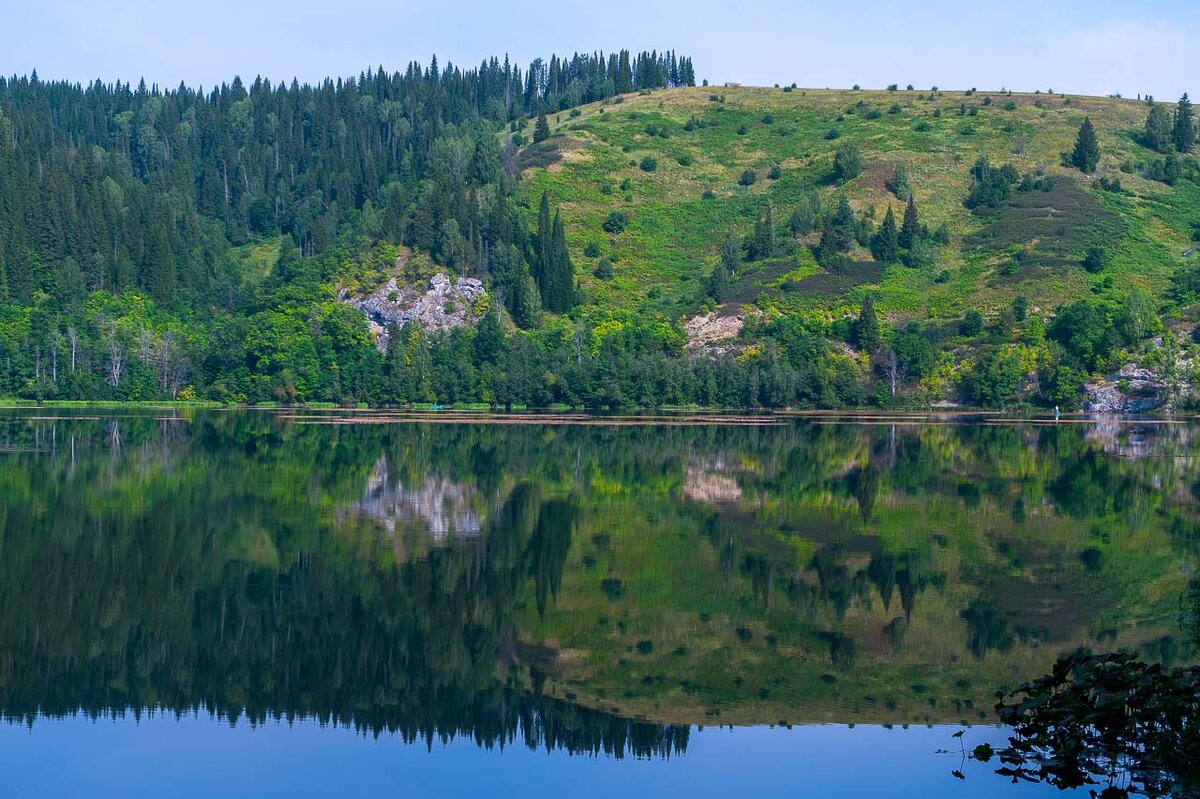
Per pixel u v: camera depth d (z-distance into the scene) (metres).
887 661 44.06
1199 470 97.00
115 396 194.88
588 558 59.97
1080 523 70.69
